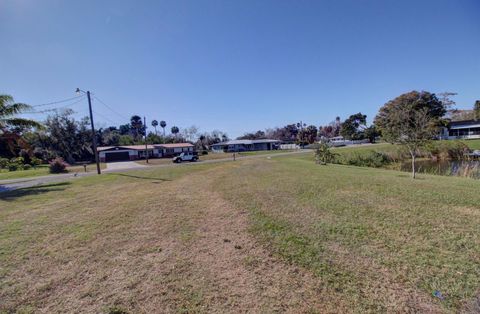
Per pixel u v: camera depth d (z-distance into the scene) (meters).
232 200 7.77
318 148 23.03
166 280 3.35
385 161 24.50
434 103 43.50
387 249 3.87
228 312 2.68
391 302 2.69
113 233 5.24
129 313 2.75
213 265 3.70
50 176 21.34
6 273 3.72
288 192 8.40
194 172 17.91
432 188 8.21
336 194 7.73
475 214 5.36
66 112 48.94
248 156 40.75
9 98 16.27
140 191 10.43
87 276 3.55
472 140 38.66
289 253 3.93
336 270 3.37
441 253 3.67
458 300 2.66
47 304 2.96
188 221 5.85
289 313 2.62
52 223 6.15
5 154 32.81
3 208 8.30
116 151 51.41
